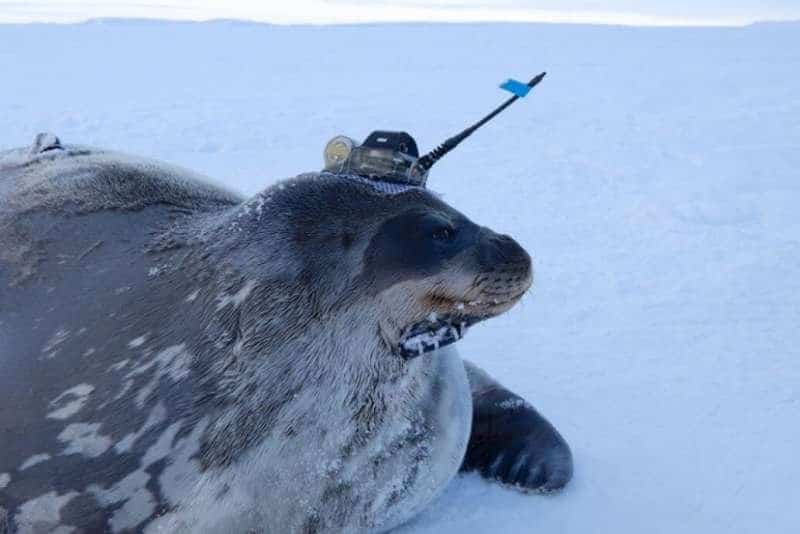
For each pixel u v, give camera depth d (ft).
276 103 16.87
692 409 6.57
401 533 5.30
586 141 14.35
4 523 4.64
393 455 4.82
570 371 7.01
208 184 5.60
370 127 15.17
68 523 4.58
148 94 17.47
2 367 4.79
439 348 4.90
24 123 14.28
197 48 24.25
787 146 14.21
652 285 8.54
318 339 4.58
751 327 7.77
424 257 4.59
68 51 22.88
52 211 5.19
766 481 5.88
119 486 4.55
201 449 4.52
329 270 4.60
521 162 12.97
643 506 5.64
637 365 7.13
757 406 6.63
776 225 10.40
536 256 9.18
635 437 6.26
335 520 4.75
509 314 7.84
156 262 4.85
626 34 29.53
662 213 10.65
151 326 4.69
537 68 22.16
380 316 4.62
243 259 4.65
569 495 5.70
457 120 15.94
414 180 4.88
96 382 4.65
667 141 14.43
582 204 10.99
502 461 5.77
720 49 25.86
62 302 4.89
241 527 4.55
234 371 4.55
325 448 4.61
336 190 4.71
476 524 5.42
